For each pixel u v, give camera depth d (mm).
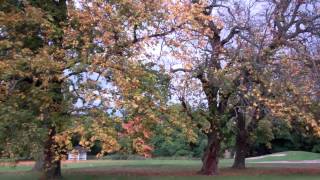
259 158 49750
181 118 17812
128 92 14188
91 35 14984
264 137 33969
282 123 25750
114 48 14930
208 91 22188
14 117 14633
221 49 21078
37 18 15398
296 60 20844
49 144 15805
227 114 23250
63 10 17422
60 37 16156
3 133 14898
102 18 14852
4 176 24594
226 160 48000
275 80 20266
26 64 14852
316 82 20688
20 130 14938
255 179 22969
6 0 16047
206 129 22797
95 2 14906
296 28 22734
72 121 14820
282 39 21781
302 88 20406
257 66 20484
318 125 20922
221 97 22312
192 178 23297
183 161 43594
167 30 16188
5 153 15297
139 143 14609
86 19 14930
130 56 15141
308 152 54750
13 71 14141
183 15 15781
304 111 20391
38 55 14727
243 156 30750
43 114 15383
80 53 15203
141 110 14227
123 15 14906
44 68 14398
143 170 28312
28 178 23141
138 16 14922
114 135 13938
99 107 14453
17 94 15086
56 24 17156
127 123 14562
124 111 14352
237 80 20953
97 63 14469
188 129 18047
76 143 17047
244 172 26922
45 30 15977
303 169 29703
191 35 16672
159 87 17359
